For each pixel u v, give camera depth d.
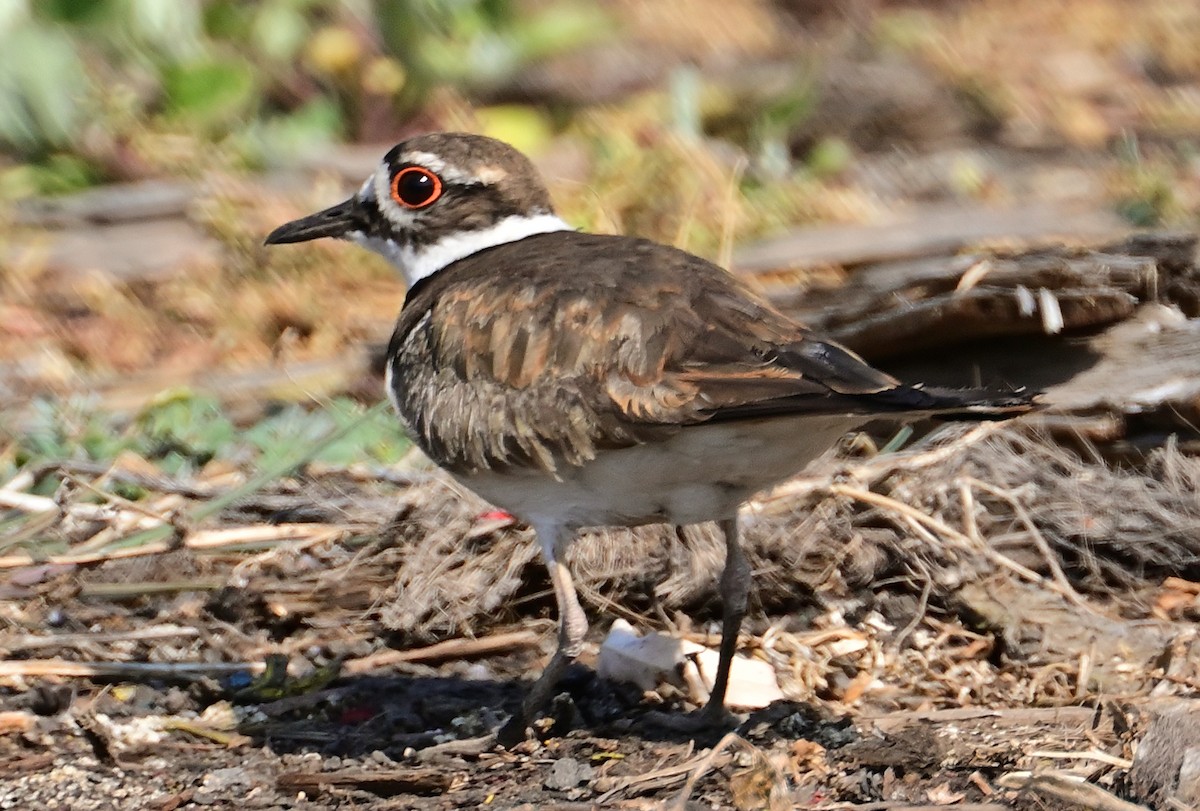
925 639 11.13
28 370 15.87
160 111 20.62
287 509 12.62
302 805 9.16
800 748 9.48
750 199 18.72
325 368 15.77
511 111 20.92
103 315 16.95
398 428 14.02
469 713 10.32
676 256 9.85
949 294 13.09
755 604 11.46
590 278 9.59
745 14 25.28
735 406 8.77
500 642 11.12
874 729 9.84
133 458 13.53
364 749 9.89
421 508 12.04
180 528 11.84
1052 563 11.44
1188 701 9.54
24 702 10.39
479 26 21.72
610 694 10.57
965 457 12.31
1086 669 10.39
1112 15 26.05
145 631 11.20
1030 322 12.97
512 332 9.54
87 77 20.23
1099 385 12.84
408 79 21.30
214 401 14.77
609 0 25.14
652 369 9.06
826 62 22.83
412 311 10.37
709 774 9.16
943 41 24.28
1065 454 12.63
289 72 21.31
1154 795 8.39
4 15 19.89
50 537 12.26
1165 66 24.33
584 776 9.27
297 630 11.50
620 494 9.42
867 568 11.49
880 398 8.54
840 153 20.53
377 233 11.33
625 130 20.31
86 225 18.64
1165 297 13.41
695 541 11.50
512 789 9.20
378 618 11.52
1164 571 11.99
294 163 19.84
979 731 9.73
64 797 9.32
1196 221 18.03
